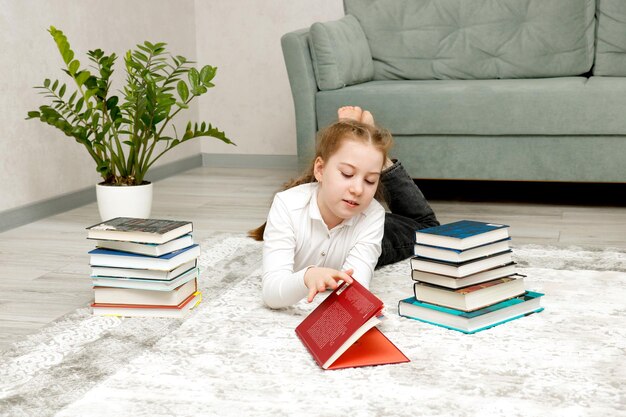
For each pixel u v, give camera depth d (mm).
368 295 1533
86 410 1331
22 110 2992
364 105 3203
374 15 3738
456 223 1831
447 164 3180
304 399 1356
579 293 1932
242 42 4277
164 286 1772
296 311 1818
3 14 2871
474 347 1578
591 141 3025
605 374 1444
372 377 1440
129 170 2896
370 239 1899
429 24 3682
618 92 2951
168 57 4062
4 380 1469
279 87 4266
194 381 1437
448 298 1692
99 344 1640
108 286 1818
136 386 1419
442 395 1364
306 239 1889
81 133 2760
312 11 4141
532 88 3039
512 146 3102
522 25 3588
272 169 4289
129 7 3705
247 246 2486
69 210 3244
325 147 1765
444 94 3113
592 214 3000
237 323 1740
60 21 3199
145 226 1826
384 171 2398
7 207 2916
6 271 2283
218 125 4398
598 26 3506
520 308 1752
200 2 4301
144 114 2822
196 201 3352
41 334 1710
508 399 1347
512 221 2889
